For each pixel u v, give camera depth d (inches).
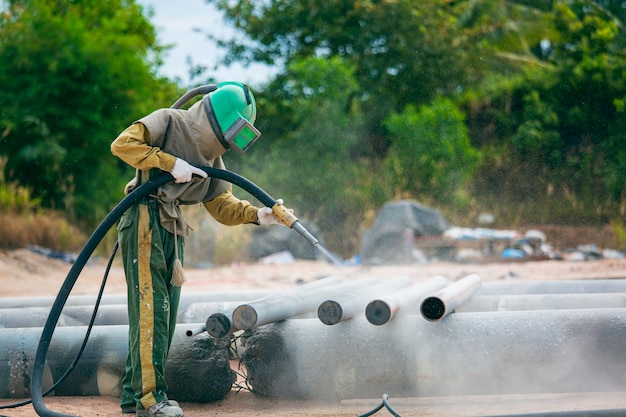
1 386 256.8
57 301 233.8
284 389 247.4
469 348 240.1
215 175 235.3
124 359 259.6
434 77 1257.4
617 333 240.2
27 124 978.7
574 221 1091.3
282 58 1295.5
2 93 1002.7
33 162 982.4
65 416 217.8
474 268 738.2
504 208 1115.9
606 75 1210.6
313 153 1112.2
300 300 256.7
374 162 1139.9
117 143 227.8
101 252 863.1
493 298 304.3
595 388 242.7
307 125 1127.6
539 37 1339.8
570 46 1317.7
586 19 1302.9
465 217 1094.4
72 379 261.3
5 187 861.2
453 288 256.4
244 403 253.0
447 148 1100.5
